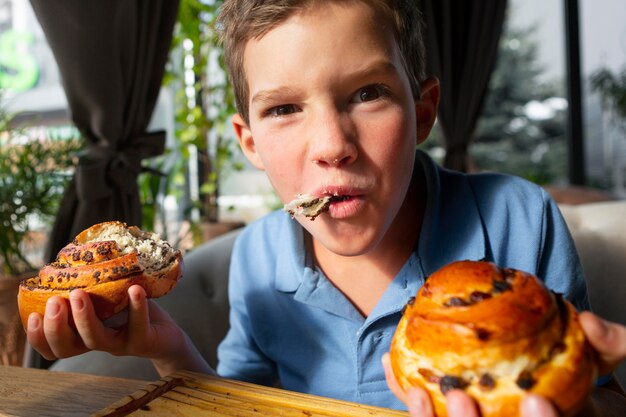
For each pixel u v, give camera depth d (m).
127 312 0.27
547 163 2.32
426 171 0.43
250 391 0.25
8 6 1.45
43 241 0.89
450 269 0.19
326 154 0.29
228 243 0.68
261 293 0.45
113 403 0.24
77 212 0.75
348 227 0.31
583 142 1.93
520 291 0.18
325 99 0.29
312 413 0.23
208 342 0.59
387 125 0.30
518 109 2.33
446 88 1.40
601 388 0.31
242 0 0.35
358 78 0.29
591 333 0.18
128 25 0.73
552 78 2.26
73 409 0.24
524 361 0.17
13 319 0.68
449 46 1.39
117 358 0.47
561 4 1.91
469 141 1.45
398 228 0.42
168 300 0.58
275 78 0.30
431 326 0.18
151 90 0.84
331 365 0.41
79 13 0.68
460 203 0.42
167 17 0.83
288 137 0.31
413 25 0.38
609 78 1.92
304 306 0.42
